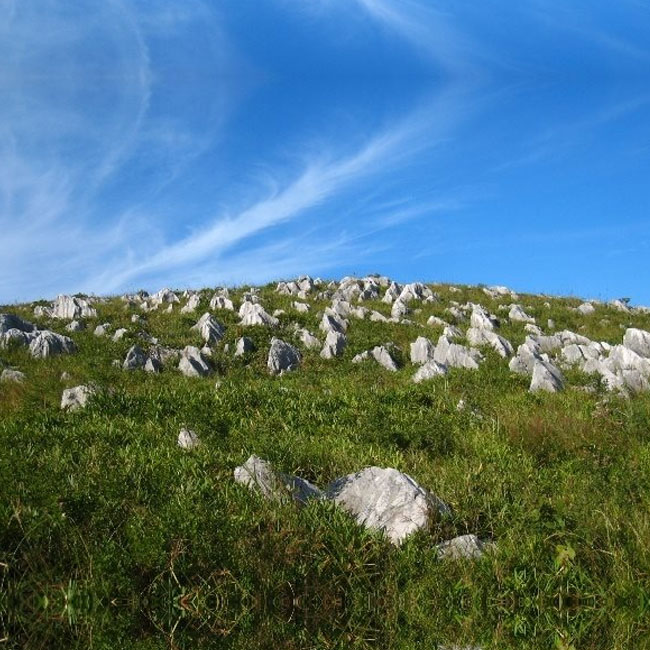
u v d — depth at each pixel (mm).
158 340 20328
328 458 9234
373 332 22828
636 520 6949
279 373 18328
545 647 5355
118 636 5215
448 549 6410
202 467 8297
